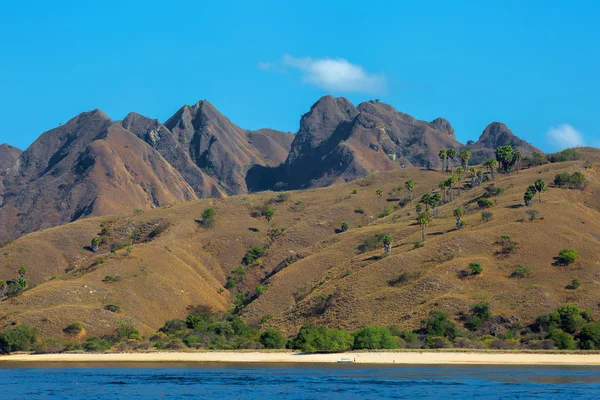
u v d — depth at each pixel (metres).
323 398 163.62
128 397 171.12
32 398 171.38
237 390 179.12
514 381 187.38
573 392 167.25
